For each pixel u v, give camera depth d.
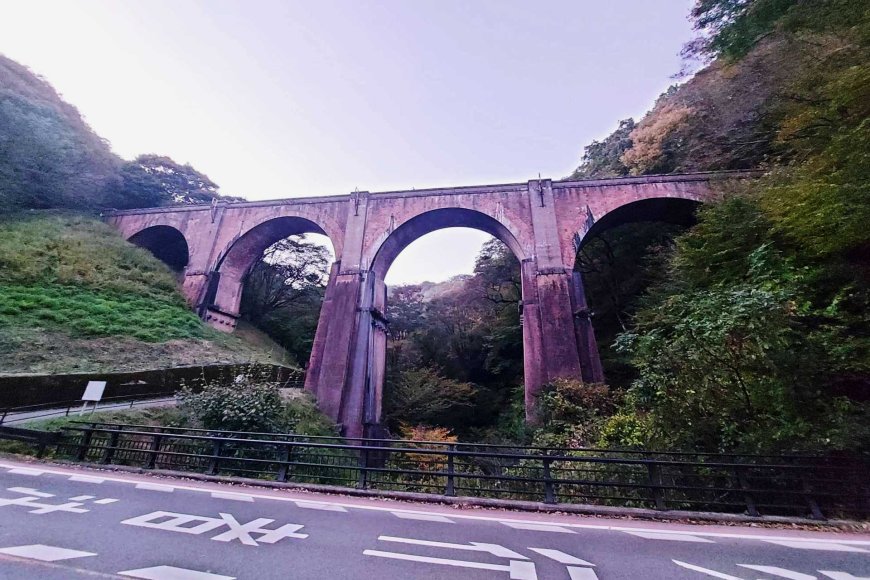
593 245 26.52
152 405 14.29
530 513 6.84
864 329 7.94
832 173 8.15
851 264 8.48
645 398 8.70
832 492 6.57
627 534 5.68
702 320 7.73
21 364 14.70
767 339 7.10
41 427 11.10
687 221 21.28
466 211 22.53
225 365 19.16
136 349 18.50
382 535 5.28
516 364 27.83
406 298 38.34
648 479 7.44
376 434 20.55
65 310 19.03
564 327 18.02
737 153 19.95
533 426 14.75
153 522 5.34
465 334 32.78
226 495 7.11
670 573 4.27
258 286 35.56
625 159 28.16
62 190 30.33
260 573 3.94
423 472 7.79
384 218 23.11
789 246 9.73
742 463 6.82
